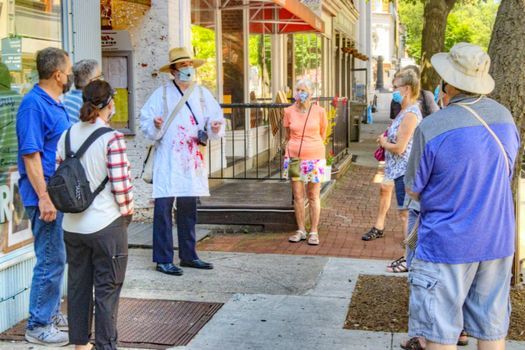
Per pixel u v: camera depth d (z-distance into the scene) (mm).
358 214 10055
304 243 8203
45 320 5156
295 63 17906
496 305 3871
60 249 5148
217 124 6914
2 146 5301
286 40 16938
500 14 5512
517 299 5699
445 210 3764
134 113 8984
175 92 6906
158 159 6875
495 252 3762
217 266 7203
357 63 35906
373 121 32844
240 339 5199
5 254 5363
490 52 5574
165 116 6848
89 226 4465
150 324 5520
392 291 6277
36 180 4887
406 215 6938
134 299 6141
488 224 3732
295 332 5324
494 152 3744
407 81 6707
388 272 6945
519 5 5367
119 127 9008
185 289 6434
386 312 5719
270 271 7000
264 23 14594
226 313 5770
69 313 4660
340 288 6414
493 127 3775
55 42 6121
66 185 4324
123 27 8906
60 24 6199
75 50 6363
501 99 5457
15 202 5469
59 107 5102
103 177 4484
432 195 3803
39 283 5133
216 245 8125
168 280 6707
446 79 3855
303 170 8078
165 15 8859
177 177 6832
